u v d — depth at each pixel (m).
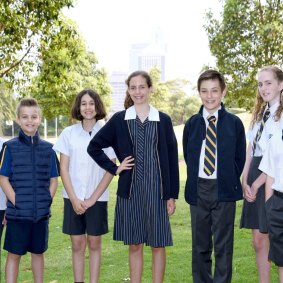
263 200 3.81
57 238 6.43
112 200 9.66
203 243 3.98
